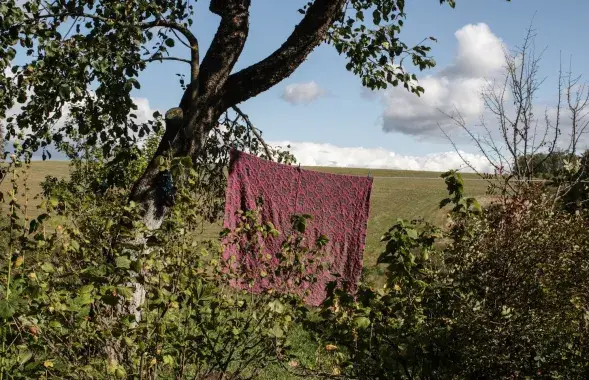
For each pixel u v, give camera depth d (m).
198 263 3.59
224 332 3.85
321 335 3.42
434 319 3.24
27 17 5.34
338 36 6.68
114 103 5.47
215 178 7.22
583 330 3.37
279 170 5.81
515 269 3.45
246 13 5.94
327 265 4.16
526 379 3.15
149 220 5.41
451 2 6.13
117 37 5.21
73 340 3.03
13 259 3.04
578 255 3.57
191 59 5.80
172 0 5.84
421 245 3.21
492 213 3.63
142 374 3.08
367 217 5.67
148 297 3.24
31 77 5.60
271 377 4.81
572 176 4.81
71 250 3.26
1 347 2.95
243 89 5.89
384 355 3.02
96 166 9.11
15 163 3.33
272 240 5.74
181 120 5.60
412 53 6.25
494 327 3.21
